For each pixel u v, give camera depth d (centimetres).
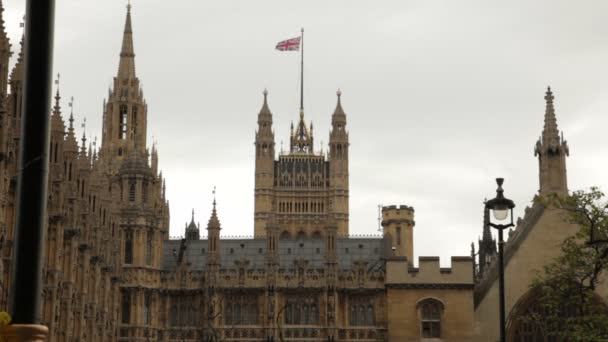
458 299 8925
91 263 7419
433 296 8944
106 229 8019
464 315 8888
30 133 1736
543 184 8894
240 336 9044
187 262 9381
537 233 8812
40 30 1747
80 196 7012
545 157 8925
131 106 12900
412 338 8888
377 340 9025
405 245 12712
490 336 8831
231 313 9156
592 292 5634
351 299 9206
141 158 9450
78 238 6812
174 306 9262
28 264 1712
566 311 8469
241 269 9206
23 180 1727
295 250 9856
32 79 1741
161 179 10556
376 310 9125
